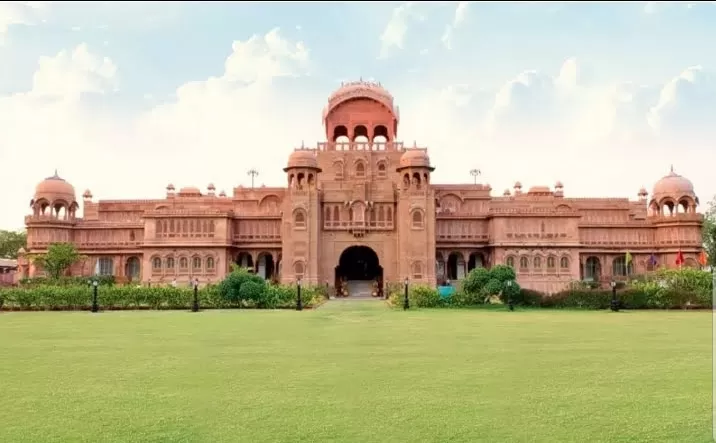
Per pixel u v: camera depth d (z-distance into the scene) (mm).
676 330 31656
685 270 55688
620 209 92938
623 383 16906
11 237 132125
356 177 86250
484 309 51094
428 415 13516
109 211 96938
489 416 13406
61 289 52688
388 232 76250
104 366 20250
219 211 80312
